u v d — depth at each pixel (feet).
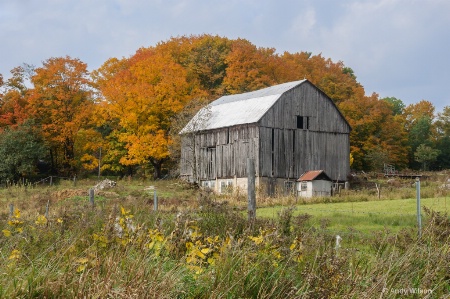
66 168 243.40
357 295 29.40
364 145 285.64
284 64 290.35
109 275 27.94
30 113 235.40
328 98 199.00
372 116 285.84
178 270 30.76
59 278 27.76
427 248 35.86
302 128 194.08
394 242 38.68
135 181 215.72
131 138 224.33
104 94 231.30
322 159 196.85
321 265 31.55
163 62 242.37
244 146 189.26
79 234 35.53
